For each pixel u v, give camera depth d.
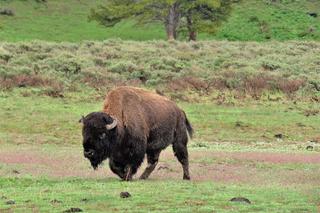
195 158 72.44
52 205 39.50
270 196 43.84
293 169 64.75
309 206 40.06
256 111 115.50
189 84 132.12
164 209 38.44
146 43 186.75
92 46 175.25
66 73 142.00
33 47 169.50
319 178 57.22
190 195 43.41
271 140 96.69
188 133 60.00
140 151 51.84
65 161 68.06
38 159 69.12
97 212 37.28
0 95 119.31
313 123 108.81
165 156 73.81
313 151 84.19
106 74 139.62
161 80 136.38
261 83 133.00
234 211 38.00
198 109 115.88
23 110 109.19
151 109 53.59
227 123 106.69
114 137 49.78
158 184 49.06
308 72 151.88
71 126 100.44
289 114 114.19
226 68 154.88
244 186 49.59
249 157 74.19
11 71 134.88
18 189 46.50
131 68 146.00
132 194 43.41
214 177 57.28
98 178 54.28
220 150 82.56
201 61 161.12
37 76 131.62
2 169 59.69
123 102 51.75
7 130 96.19
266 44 195.75
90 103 118.25
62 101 118.25
